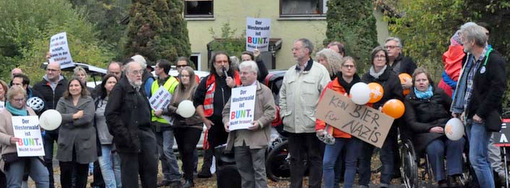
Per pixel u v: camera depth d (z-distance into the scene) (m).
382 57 9.52
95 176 11.43
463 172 9.77
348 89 9.34
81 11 34.66
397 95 9.45
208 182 11.37
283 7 25.23
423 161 11.38
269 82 11.52
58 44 13.60
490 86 8.32
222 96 10.62
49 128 9.55
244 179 9.55
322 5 25.00
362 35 20.67
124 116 9.36
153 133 9.72
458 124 8.77
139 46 21.73
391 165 9.94
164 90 11.02
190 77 11.16
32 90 11.18
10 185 9.51
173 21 21.97
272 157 11.06
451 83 9.86
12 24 32.22
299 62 9.62
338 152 9.40
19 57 31.34
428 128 9.61
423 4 13.95
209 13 25.44
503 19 13.01
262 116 9.39
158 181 11.87
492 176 8.66
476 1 13.06
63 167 10.42
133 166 9.48
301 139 9.71
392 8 19.20
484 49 8.44
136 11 21.81
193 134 10.99
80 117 10.25
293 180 9.73
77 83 10.38
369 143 9.31
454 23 13.57
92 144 10.40
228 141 9.64
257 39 12.94
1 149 9.46
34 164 9.70
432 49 14.09
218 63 10.54
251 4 25.16
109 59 29.75
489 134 8.55
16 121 9.41
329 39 20.72
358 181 10.50
